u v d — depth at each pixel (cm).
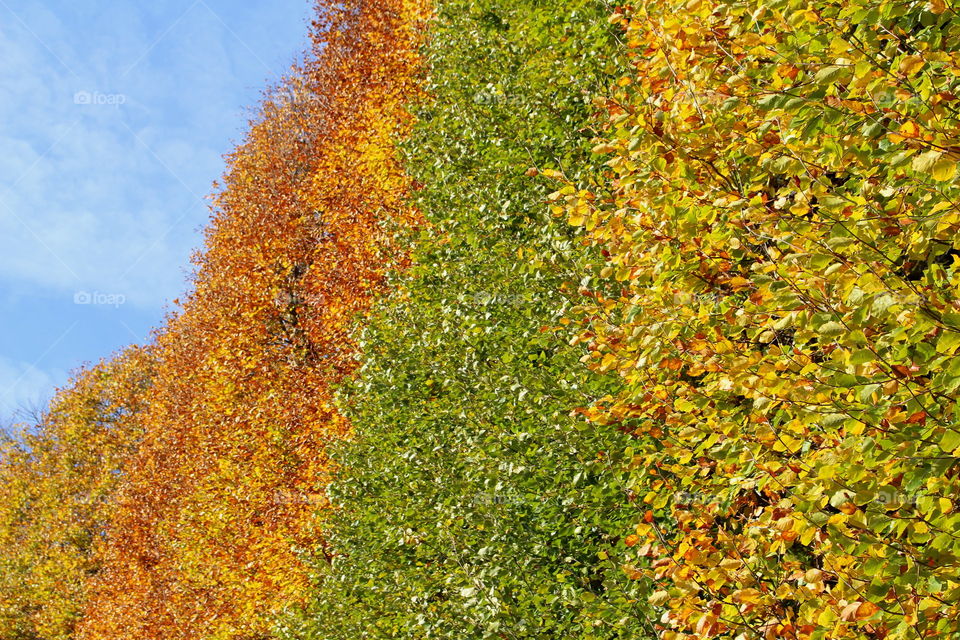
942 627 471
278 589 2184
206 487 2692
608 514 974
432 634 1180
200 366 3422
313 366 2825
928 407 494
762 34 645
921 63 492
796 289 536
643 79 826
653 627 779
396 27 3142
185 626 2736
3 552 5153
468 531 1178
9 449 5444
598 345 774
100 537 4700
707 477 809
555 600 971
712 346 663
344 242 2770
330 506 1725
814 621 558
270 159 3784
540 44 1644
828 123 544
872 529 490
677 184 693
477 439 1181
